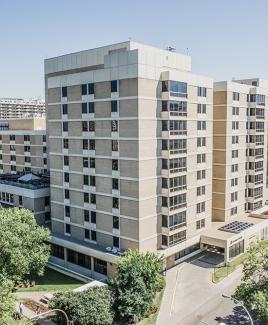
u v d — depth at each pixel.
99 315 35.69
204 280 48.41
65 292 38.72
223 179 63.00
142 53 45.00
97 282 43.75
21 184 62.22
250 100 66.75
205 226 58.56
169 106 47.97
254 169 68.06
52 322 38.62
